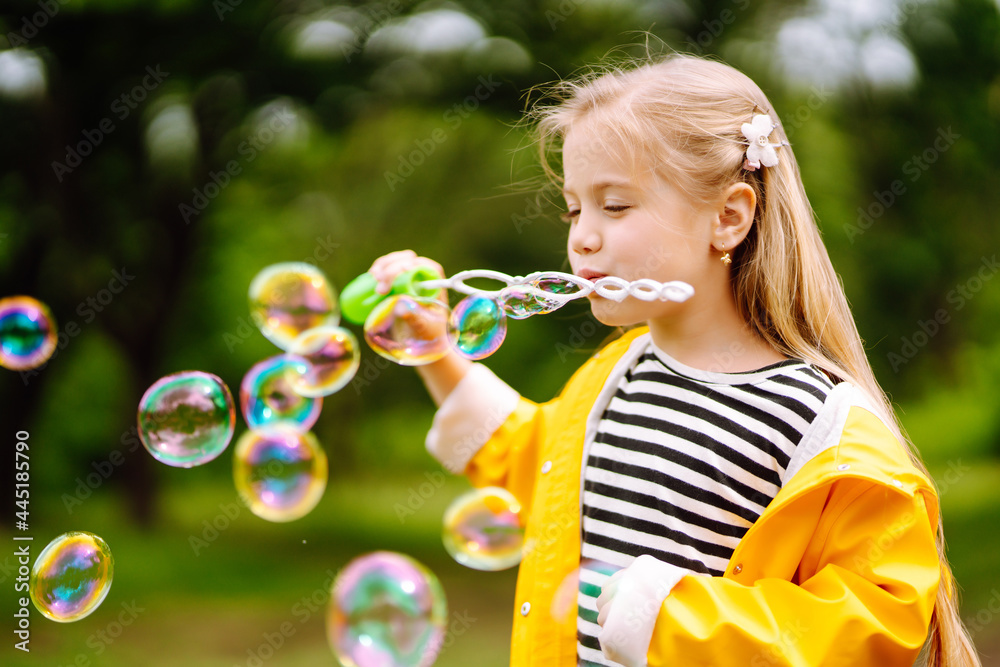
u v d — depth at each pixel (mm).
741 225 1242
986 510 8219
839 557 1064
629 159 1200
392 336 1443
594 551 1236
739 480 1155
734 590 1023
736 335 1262
